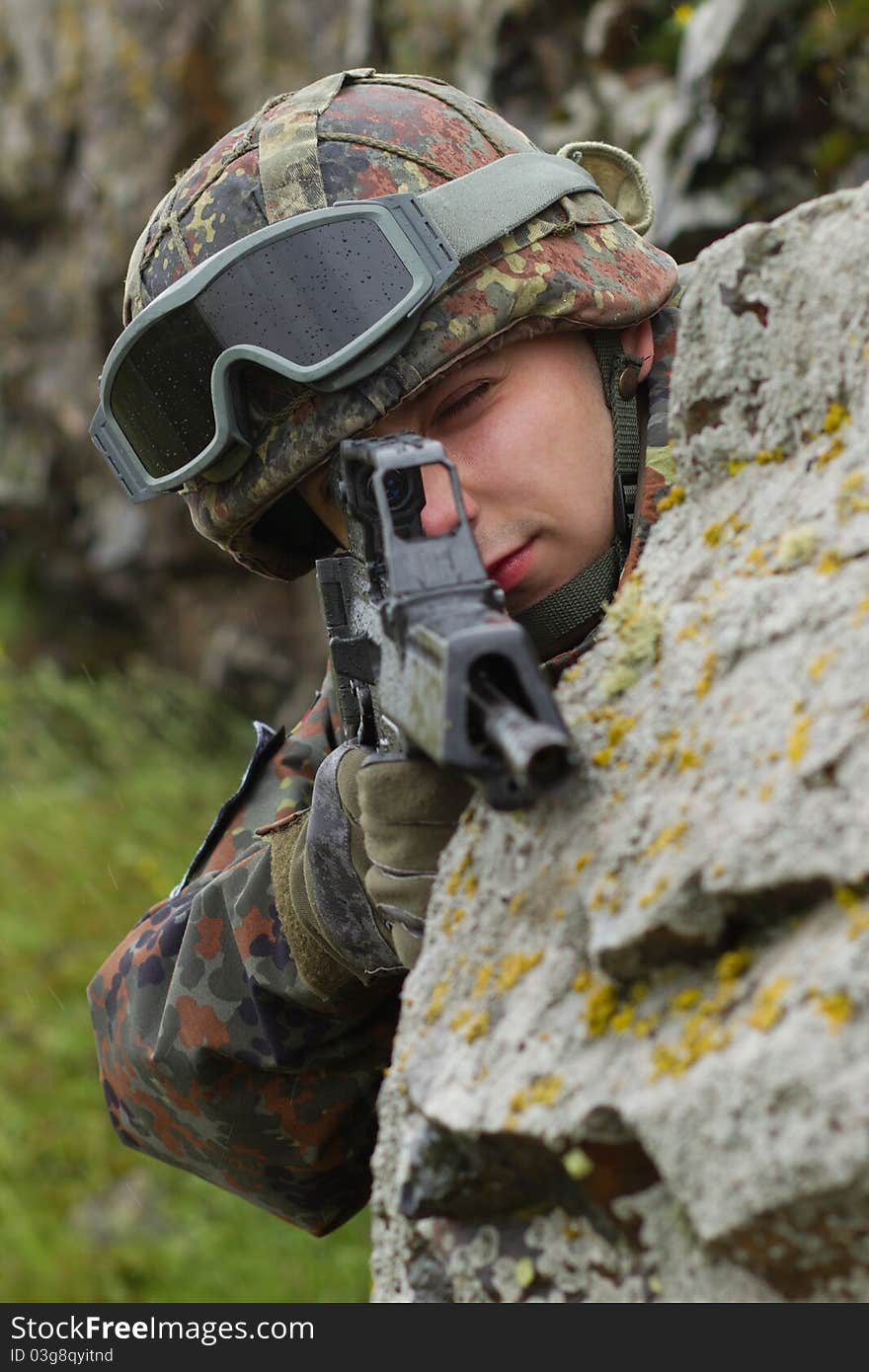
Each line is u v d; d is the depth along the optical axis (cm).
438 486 278
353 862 289
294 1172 352
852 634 179
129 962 366
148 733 1159
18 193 1192
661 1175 177
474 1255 207
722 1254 168
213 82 1043
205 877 365
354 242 277
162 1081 353
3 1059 784
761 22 570
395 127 302
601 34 691
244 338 282
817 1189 150
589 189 307
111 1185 705
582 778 201
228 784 1101
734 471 225
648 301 297
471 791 235
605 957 181
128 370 303
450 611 199
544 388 285
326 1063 339
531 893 202
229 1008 337
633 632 212
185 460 305
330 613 294
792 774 171
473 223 282
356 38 855
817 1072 152
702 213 593
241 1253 648
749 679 190
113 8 1095
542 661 297
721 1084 161
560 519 283
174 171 1077
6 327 1240
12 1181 709
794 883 166
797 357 214
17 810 1010
